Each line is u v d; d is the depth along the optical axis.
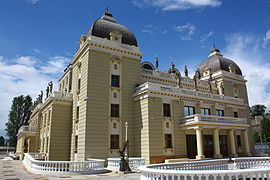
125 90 30.39
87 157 25.31
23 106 66.38
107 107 28.33
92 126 26.58
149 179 11.36
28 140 44.88
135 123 29.52
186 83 38.09
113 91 29.44
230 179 9.76
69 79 38.12
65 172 19.30
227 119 31.28
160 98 28.80
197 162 18.08
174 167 16.50
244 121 33.72
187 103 31.41
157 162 26.19
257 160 21.61
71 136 31.30
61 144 31.14
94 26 31.09
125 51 31.56
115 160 23.19
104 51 29.98
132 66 31.97
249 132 41.50
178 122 29.62
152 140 26.58
